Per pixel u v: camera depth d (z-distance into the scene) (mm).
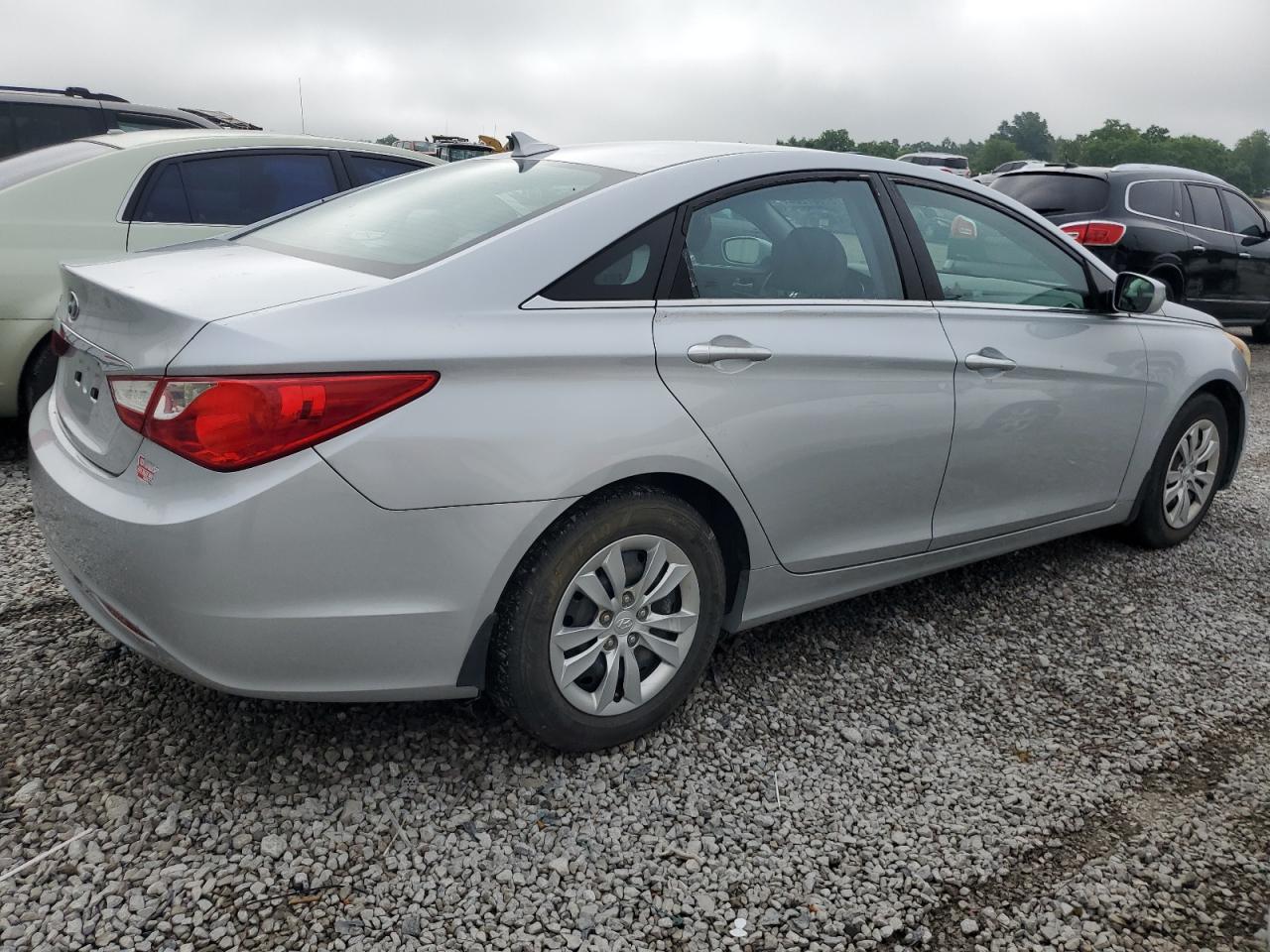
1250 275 10461
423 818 2402
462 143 13547
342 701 2340
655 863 2316
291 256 2701
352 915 2098
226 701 2789
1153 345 4016
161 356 2121
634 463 2477
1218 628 3717
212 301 2234
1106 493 4000
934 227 3359
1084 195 9641
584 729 2602
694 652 2785
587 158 3035
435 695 2424
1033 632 3598
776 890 2260
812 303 2926
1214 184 10391
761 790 2602
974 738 2912
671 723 2867
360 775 2531
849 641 3436
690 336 2613
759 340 2736
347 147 6035
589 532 2467
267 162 5676
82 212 4973
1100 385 3760
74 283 2598
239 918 2066
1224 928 2225
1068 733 2969
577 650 2570
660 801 2529
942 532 3377
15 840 2225
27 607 3266
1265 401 8242
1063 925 2205
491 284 2391
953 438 3262
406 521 2205
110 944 1976
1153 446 4102
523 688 2465
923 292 3252
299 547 2123
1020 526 3676
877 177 3252
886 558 3254
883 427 3041
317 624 2189
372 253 2590
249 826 2330
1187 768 2826
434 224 2701
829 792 2611
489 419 2277
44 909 2043
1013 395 3424
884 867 2352
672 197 2717
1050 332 3598
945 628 3584
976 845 2445
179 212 5301
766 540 2867
